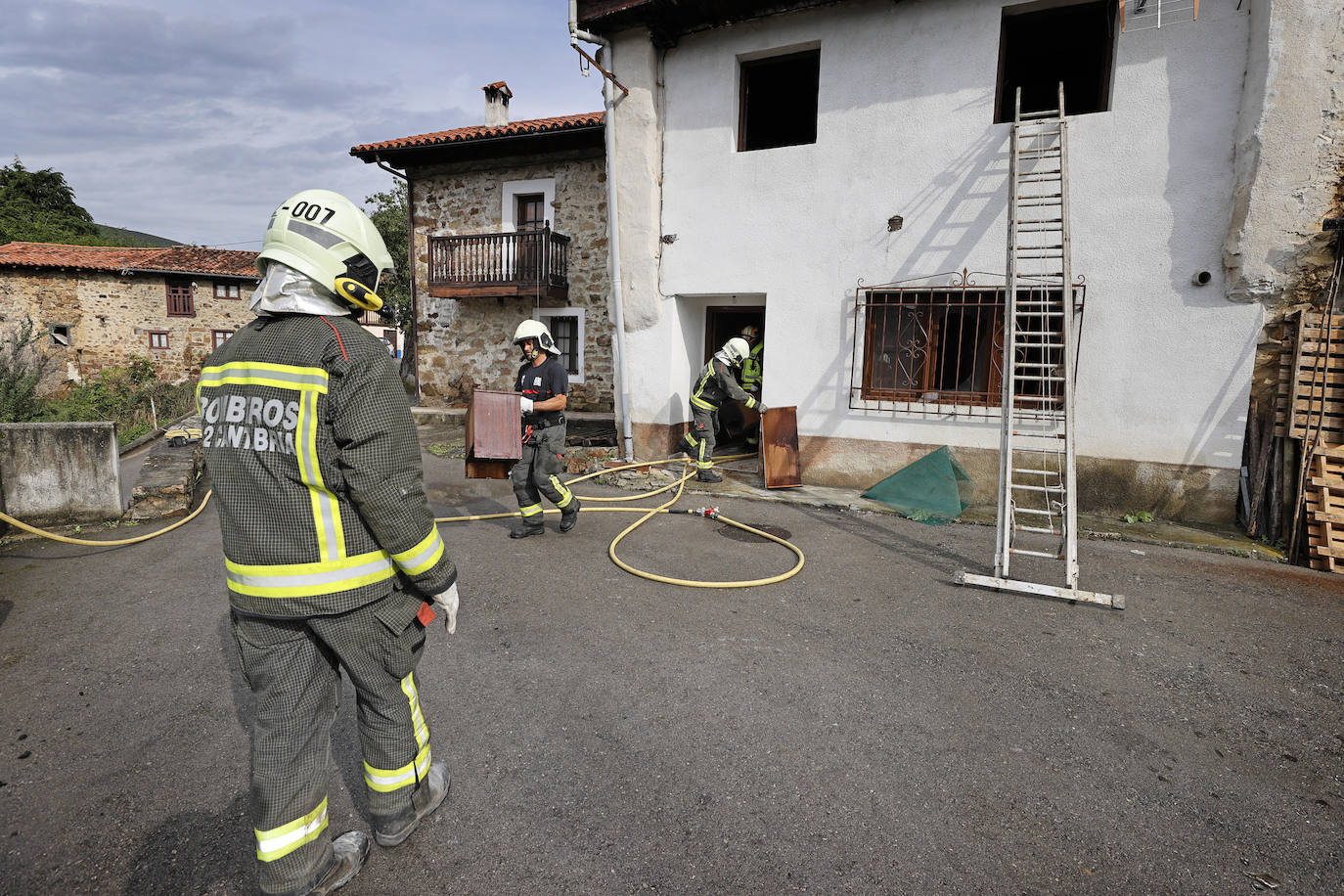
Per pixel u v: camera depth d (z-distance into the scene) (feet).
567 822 7.59
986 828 7.59
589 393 41.86
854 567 16.75
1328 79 17.89
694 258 28.12
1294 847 7.39
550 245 40.40
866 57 24.39
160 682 10.71
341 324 5.81
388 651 6.30
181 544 18.12
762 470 27.78
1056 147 21.34
